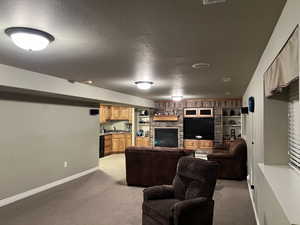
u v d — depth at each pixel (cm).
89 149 667
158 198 315
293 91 243
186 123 994
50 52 276
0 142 410
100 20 188
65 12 173
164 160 505
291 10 149
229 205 411
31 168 471
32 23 193
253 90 416
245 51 271
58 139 549
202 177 293
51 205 407
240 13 175
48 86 423
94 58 302
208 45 250
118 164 774
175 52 275
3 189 412
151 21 190
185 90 640
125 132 1044
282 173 232
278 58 188
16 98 442
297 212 138
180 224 252
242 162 580
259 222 308
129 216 361
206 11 171
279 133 268
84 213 372
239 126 947
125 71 385
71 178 588
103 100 604
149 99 930
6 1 155
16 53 280
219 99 934
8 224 331
